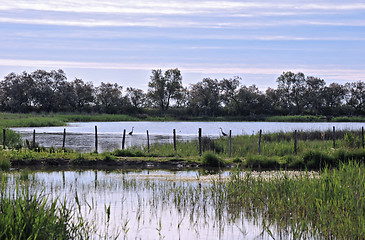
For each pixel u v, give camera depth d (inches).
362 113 5300.2
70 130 2632.9
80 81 5659.5
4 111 5280.5
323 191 517.3
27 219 349.4
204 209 566.6
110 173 917.8
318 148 1147.3
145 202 604.4
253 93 5285.4
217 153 1191.6
